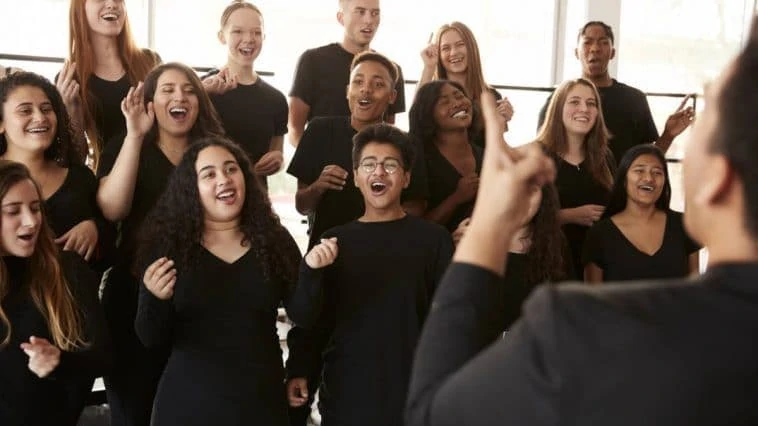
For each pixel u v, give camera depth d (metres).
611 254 3.04
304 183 3.10
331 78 3.62
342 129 3.10
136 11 4.04
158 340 2.16
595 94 3.35
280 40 4.40
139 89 2.54
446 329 0.78
